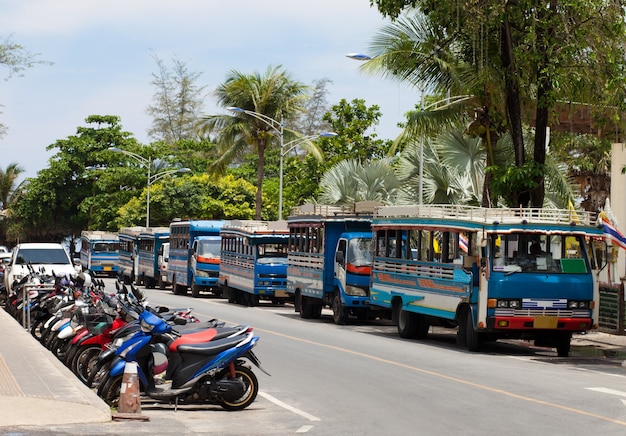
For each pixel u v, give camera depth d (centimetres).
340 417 1275
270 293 3700
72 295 1986
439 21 2534
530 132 3170
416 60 2705
